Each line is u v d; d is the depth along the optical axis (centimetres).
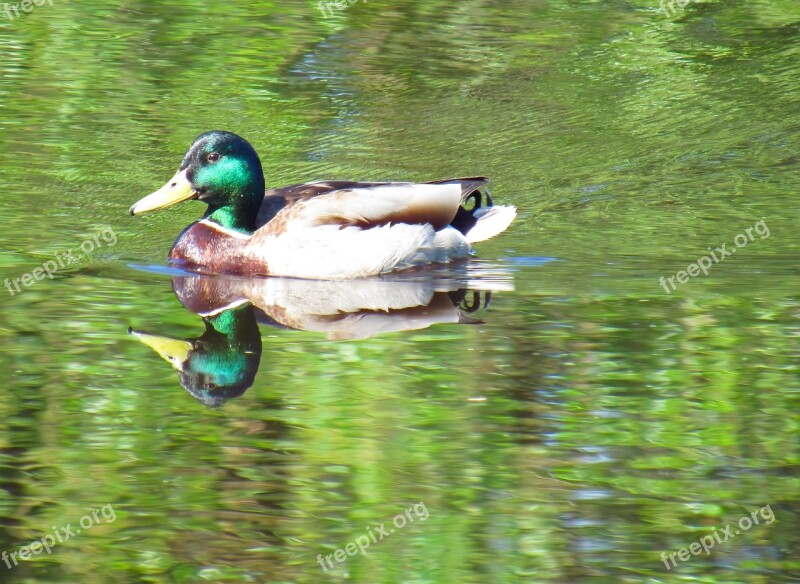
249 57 2088
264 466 890
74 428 941
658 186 1600
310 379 1038
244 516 823
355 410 978
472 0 2372
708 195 1570
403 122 1823
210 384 1024
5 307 1208
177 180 1380
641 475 884
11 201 1551
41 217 1505
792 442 929
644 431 948
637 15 2288
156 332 1148
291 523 821
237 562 773
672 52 2084
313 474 881
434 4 2347
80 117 1845
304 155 1716
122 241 1449
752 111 1827
